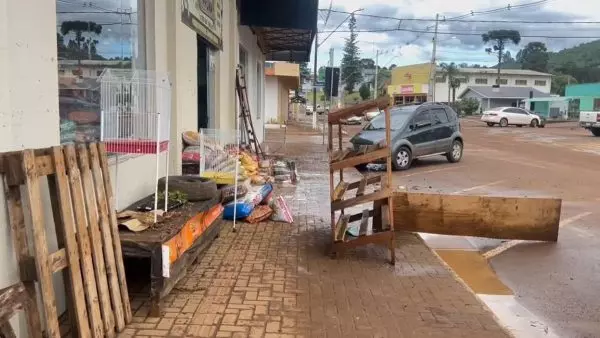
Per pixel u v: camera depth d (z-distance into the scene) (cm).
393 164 1423
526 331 430
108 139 470
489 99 7319
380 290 489
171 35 701
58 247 341
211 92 1070
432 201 696
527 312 474
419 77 7969
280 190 1039
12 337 281
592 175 1378
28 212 322
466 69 8362
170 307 432
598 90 5906
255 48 1836
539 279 566
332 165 589
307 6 1328
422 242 665
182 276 468
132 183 558
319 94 8269
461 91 8275
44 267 305
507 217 694
